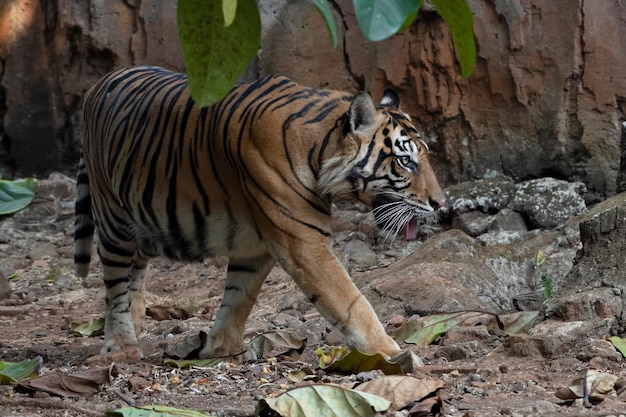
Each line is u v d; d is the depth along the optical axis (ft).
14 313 46.29
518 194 52.80
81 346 38.04
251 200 30.55
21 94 63.05
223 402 25.70
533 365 29.58
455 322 35.19
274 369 30.71
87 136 37.22
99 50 61.52
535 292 41.93
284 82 31.71
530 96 55.83
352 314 29.99
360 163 30.17
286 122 30.25
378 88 58.08
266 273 33.40
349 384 25.30
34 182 24.77
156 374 29.96
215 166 31.63
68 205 60.39
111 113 35.40
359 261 50.55
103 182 35.60
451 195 54.49
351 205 57.88
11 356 35.40
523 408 23.56
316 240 30.30
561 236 46.06
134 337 35.14
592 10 54.13
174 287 50.31
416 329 35.04
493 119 56.80
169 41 60.39
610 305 31.99
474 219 53.21
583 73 54.65
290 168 29.96
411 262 45.44
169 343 36.78
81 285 51.65
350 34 58.03
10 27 62.59
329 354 30.91
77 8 61.72
